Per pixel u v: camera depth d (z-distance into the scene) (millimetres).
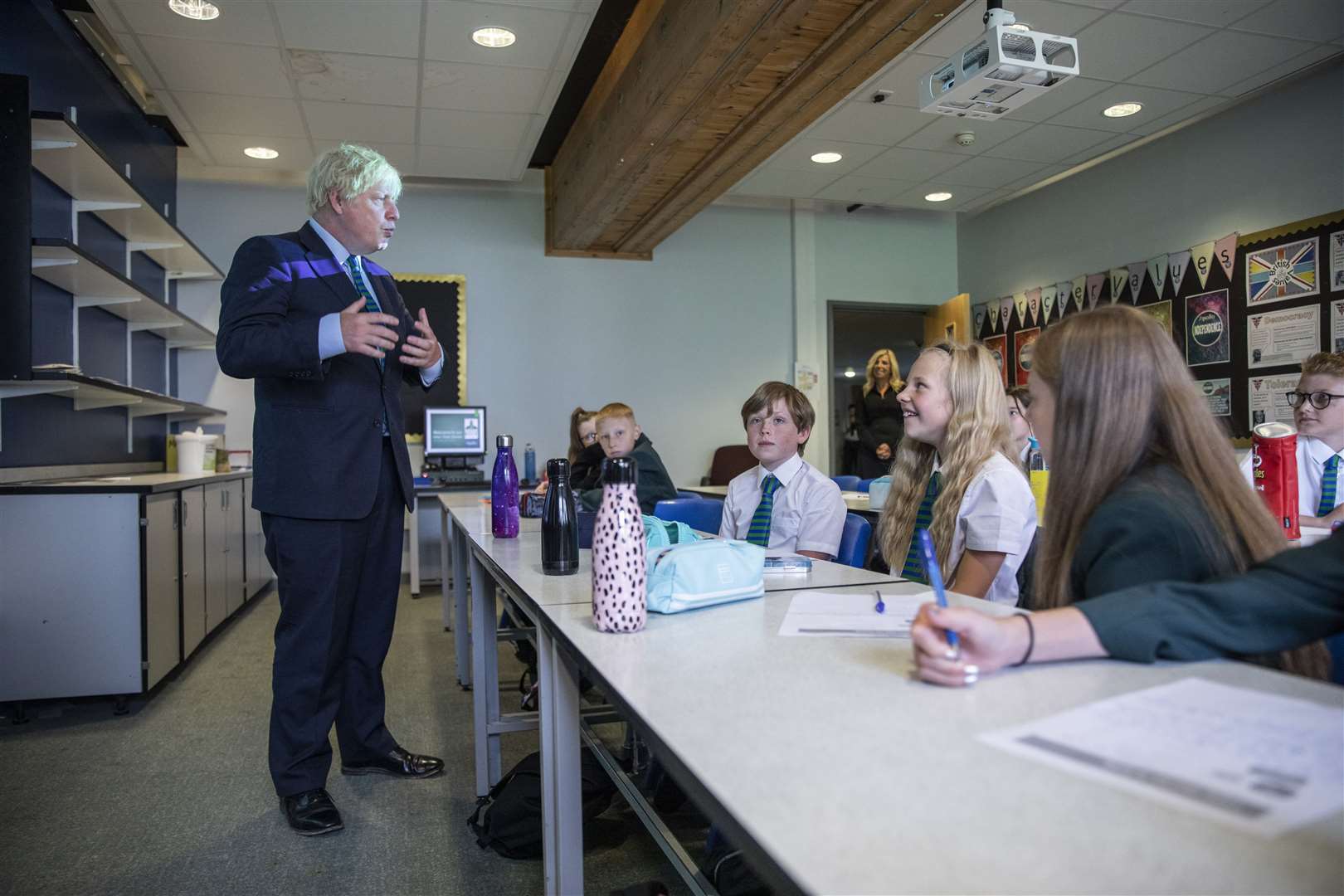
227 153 5254
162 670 3115
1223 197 5191
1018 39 2943
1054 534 991
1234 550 880
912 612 1103
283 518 1940
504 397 6348
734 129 4172
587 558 1755
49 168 3482
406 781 2326
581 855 1222
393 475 2213
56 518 2873
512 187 6387
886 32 3197
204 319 5805
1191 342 5406
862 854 451
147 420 5113
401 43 3895
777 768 575
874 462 6488
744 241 6918
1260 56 4207
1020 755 583
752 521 2211
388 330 1844
